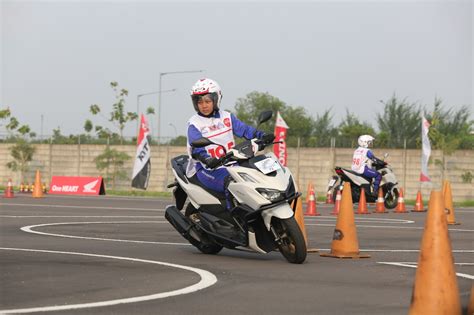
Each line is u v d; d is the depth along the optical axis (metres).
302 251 13.21
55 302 9.30
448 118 70.06
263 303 9.45
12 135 63.03
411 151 51.72
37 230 19.34
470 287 10.92
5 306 9.02
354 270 12.67
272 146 49.84
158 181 58.47
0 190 51.56
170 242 17.02
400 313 8.94
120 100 74.25
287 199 13.45
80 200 36.12
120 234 18.78
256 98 99.56
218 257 14.31
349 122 78.81
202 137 13.89
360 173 33.06
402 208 32.59
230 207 14.05
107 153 59.19
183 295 9.86
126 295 9.83
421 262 8.46
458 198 51.38
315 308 9.20
